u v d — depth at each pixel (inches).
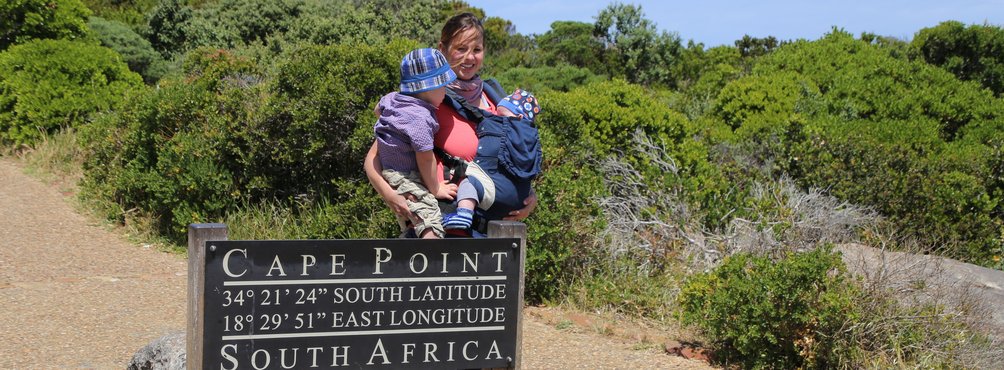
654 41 1040.8
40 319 228.8
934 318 212.7
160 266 296.2
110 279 275.6
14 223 339.6
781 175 368.5
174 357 169.2
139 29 927.0
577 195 270.8
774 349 205.2
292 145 310.0
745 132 463.8
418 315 121.0
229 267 112.7
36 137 466.3
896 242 330.3
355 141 291.3
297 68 314.2
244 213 318.3
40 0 536.4
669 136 361.1
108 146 367.2
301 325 116.0
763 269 209.3
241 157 320.8
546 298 263.6
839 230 304.7
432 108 124.4
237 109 322.7
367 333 118.9
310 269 115.9
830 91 535.8
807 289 201.8
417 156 123.6
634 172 327.9
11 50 484.4
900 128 480.1
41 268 284.0
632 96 363.3
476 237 126.4
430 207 125.6
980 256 345.7
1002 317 242.8
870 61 565.0
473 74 133.0
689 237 287.9
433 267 121.1
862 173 365.1
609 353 213.6
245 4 970.7
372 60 312.7
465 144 129.0
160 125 341.1
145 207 345.4
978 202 361.4
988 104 510.6
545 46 1075.9
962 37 659.4
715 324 209.6
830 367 203.6
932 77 533.3
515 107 133.2
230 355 113.3
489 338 124.3
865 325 207.2
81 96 478.3
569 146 314.2
